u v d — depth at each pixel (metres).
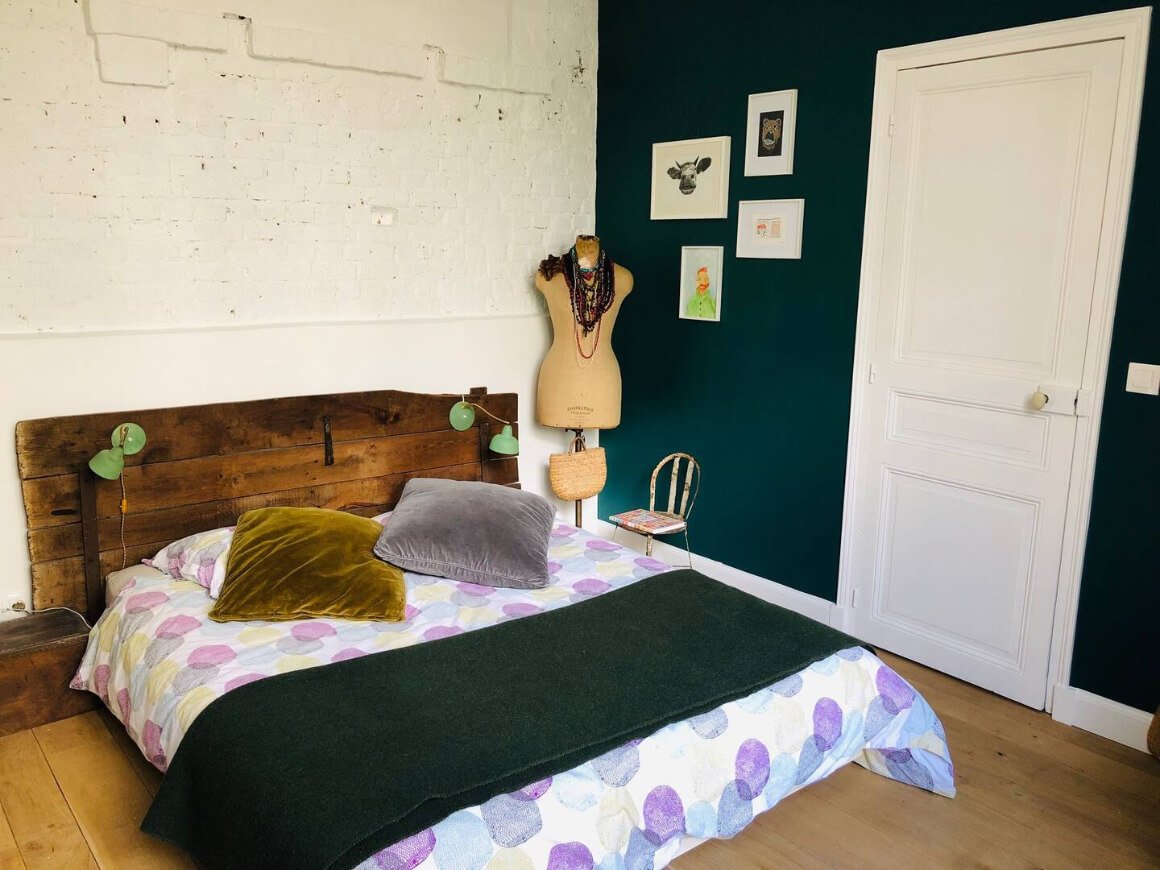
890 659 3.52
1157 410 2.73
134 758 2.78
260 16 3.33
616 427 4.39
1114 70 2.72
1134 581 2.84
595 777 2.03
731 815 2.22
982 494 3.19
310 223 3.59
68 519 3.14
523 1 4.05
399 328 3.87
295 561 2.91
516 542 3.16
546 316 4.38
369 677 2.38
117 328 3.21
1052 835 2.47
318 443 3.64
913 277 3.30
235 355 3.46
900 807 2.60
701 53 3.89
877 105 3.30
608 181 4.41
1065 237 2.89
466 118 3.95
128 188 3.17
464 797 1.89
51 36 2.96
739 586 4.05
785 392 3.77
